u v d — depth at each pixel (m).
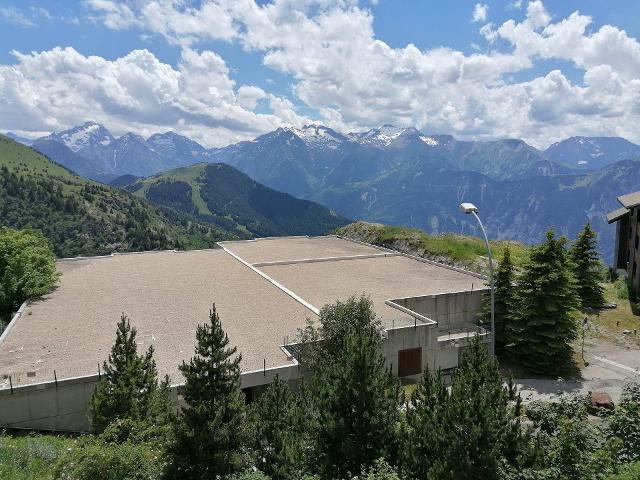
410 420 16.52
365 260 51.97
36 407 21.39
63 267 47.44
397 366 29.94
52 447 18.48
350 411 16.00
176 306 34.44
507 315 34.94
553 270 31.34
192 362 16.17
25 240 35.28
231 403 15.87
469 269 48.94
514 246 58.50
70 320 31.11
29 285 34.81
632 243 49.88
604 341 37.41
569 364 33.22
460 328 35.81
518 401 18.03
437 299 36.28
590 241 44.69
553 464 14.73
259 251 57.47
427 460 14.68
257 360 25.44
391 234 62.66
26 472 16.27
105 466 14.22
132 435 16.19
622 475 13.63
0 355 25.41
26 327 29.75
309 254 55.34
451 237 60.41
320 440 16.30
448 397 16.05
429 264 49.88
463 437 13.96
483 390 15.27
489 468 13.68
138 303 35.06
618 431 16.64
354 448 15.45
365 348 16.14
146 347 26.67
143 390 18.30
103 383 17.86
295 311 33.53
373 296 37.00
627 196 57.31
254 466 16.12
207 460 15.09
